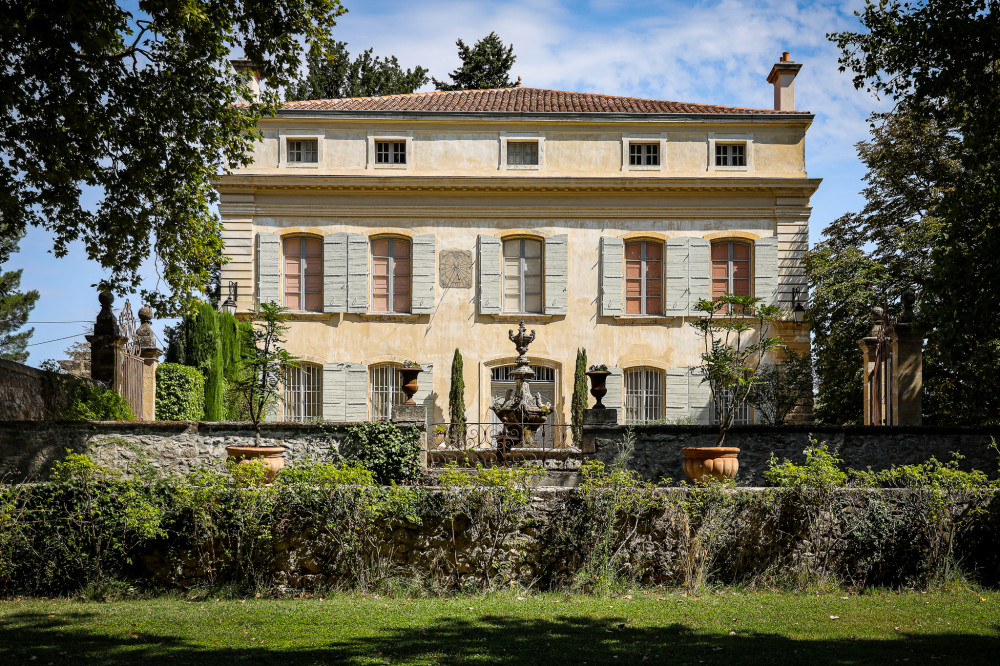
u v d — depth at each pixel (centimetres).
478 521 945
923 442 1238
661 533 958
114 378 1551
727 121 2489
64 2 1006
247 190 2438
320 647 698
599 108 2595
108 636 732
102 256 1347
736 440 1250
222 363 2134
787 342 2414
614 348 2448
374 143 2472
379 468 1242
